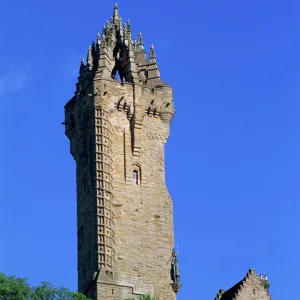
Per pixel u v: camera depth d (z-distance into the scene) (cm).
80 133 15225
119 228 14525
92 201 14562
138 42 15900
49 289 12531
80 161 15100
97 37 15712
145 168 15000
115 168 14812
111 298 14050
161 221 14788
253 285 14375
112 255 14312
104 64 15300
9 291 12219
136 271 14362
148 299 14000
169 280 14500
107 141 14850
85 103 15150
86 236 14512
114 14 15950
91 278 14150
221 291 14600
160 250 14625
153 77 15538
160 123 15312
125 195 14725
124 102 15112
